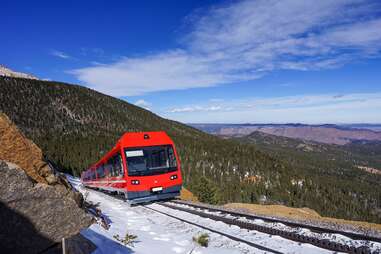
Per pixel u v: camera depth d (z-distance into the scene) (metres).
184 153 167.50
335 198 159.88
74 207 3.96
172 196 15.89
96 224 7.77
